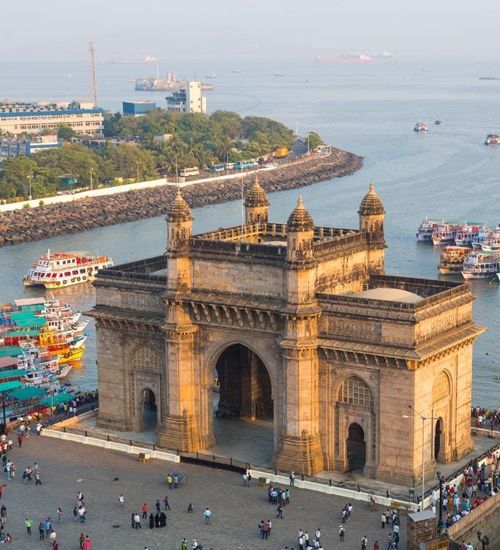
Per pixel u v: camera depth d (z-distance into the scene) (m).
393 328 154.62
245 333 165.88
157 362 176.88
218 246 165.62
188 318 170.38
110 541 143.50
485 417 187.50
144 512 150.12
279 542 142.25
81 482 162.88
